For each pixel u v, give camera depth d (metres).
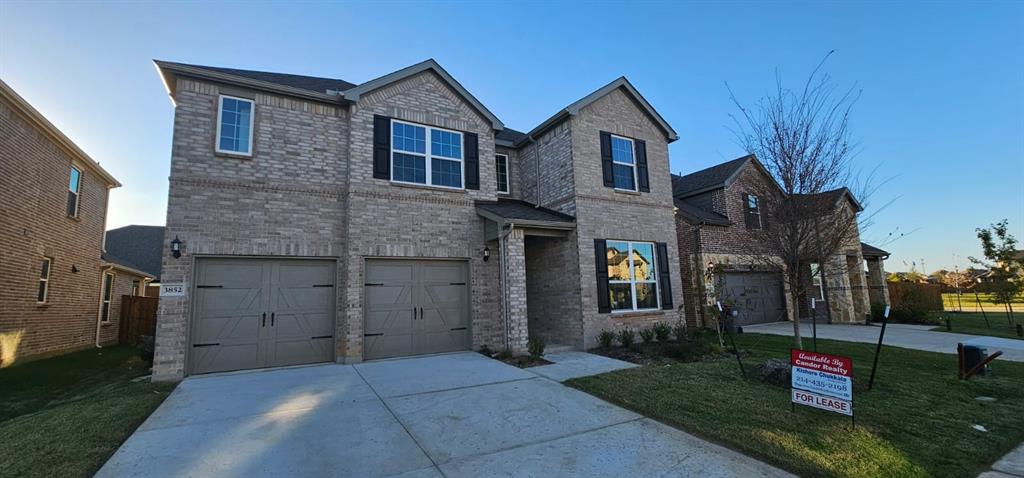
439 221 10.42
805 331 14.46
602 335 10.84
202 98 8.64
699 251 15.38
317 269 9.31
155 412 5.62
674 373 7.65
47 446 4.39
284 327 8.86
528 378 7.51
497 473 3.81
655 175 13.09
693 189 17.75
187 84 8.55
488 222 10.78
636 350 10.27
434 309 10.20
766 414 5.29
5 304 10.31
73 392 7.90
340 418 5.36
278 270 8.96
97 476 3.73
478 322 10.55
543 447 4.41
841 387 4.96
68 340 13.30
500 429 4.97
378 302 9.60
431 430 4.94
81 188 13.95
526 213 11.02
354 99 9.72
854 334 13.51
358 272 9.34
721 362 8.79
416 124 10.59
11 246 10.48
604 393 6.37
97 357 12.14
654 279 12.49
